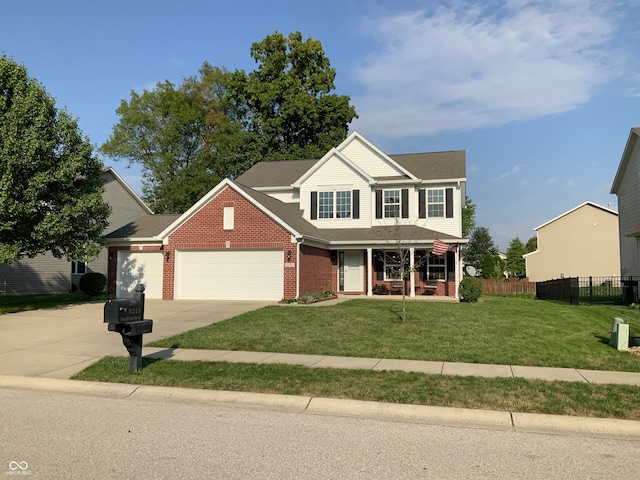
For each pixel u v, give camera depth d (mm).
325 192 26156
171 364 9562
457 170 25766
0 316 16422
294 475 4770
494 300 22609
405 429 6230
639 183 23203
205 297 21797
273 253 21125
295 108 42406
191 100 46250
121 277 23719
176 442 5691
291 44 45750
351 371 8906
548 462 5141
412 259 22719
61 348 11344
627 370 9047
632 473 4871
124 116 44469
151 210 41062
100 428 6207
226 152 44906
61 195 18297
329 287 25109
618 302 22719
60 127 18031
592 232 48281
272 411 7035
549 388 7703
